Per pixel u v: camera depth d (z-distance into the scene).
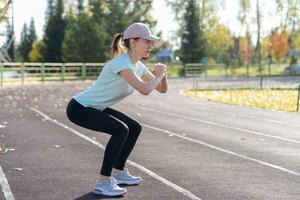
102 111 5.51
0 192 5.50
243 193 5.58
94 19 51.91
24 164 7.06
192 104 18.88
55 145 8.77
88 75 41.72
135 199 5.25
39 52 62.69
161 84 5.64
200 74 53.59
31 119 12.91
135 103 18.91
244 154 8.11
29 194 5.42
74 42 48.75
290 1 74.19
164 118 13.80
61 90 26.42
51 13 61.06
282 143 9.38
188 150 8.43
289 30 75.94
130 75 5.11
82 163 7.18
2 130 10.72
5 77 35.91
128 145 5.75
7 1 25.83
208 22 73.38
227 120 13.50
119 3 55.78
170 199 5.28
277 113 15.71
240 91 26.41
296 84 33.34
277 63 79.50
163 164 7.18
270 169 6.93
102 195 5.37
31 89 27.28
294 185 6.00
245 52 79.94
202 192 5.60
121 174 5.86
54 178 6.19
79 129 10.98
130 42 5.29
